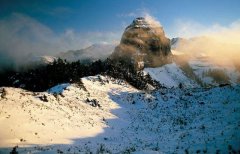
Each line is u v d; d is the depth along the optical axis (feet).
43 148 86.28
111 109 198.29
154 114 192.54
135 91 276.00
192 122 138.82
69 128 122.62
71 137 112.47
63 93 199.82
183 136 98.22
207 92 212.43
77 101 188.96
